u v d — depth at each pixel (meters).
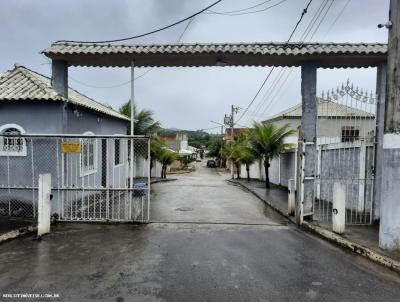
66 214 8.91
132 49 8.79
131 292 4.62
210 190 17.80
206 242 7.09
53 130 9.37
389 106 6.26
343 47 8.49
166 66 10.00
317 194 12.90
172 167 46.53
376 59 8.73
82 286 4.80
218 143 60.06
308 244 7.05
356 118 9.05
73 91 15.34
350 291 4.76
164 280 5.04
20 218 8.75
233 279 5.11
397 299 4.54
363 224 8.43
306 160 8.92
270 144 18.30
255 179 26.86
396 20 6.21
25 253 6.27
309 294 4.64
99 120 13.27
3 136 8.66
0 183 9.39
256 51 8.57
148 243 6.96
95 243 6.94
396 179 6.15
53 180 9.29
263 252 6.46
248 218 9.91
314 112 8.96
